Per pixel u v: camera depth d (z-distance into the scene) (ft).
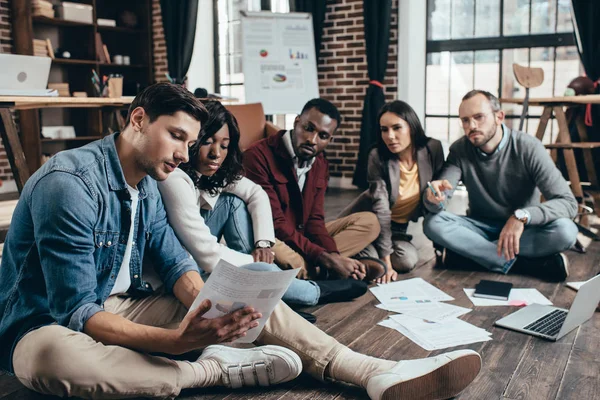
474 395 5.54
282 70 20.26
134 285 5.82
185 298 5.70
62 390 4.72
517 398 5.49
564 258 9.43
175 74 23.17
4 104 10.53
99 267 5.26
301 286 7.89
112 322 4.83
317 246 8.71
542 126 13.29
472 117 9.58
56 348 4.67
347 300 8.50
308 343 5.68
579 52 16.90
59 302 4.79
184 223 6.44
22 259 4.95
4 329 5.03
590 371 6.05
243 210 8.05
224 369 5.62
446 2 19.61
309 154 8.68
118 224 5.24
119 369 4.79
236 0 23.47
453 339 6.91
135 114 4.93
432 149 10.19
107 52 23.07
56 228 4.68
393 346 6.79
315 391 5.67
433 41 19.99
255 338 5.14
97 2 23.75
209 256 6.52
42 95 10.93
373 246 9.90
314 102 8.64
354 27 20.25
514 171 9.87
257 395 5.61
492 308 8.11
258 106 14.61
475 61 19.44
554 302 8.38
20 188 10.91
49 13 21.04
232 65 24.02
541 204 9.42
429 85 20.26
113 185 5.08
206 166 7.06
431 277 9.78
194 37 23.03
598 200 13.03
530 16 18.43
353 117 20.66
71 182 4.77
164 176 5.02
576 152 14.48
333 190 20.51
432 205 9.96
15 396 5.72
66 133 22.00
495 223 10.34
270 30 20.18
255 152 8.87
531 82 13.98
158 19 23.98
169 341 4.70
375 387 5.23
